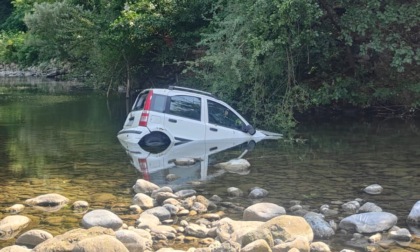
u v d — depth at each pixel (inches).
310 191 299.6
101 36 852.6
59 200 273.6
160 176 338.3
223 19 663.8
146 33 801.6
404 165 369.1
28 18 1346.0
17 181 324.5
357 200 278.1
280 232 213.0
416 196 288.2
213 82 609.9
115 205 271.6
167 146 454.6
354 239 222.5
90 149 438.3
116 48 893.8
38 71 1582.2
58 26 1274.6
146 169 360.5
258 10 543.5
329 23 597.6
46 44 1477.6
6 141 481.7
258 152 423.5
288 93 577.3
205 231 226.7
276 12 539.8
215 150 434.0
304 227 219.1
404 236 220.8
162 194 276.8
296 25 553.9
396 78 634.8
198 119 480.4
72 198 285.0
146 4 813.2
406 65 625.0
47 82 1301.7
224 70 584.4
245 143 469.7
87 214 241.8
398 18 557.6
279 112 570.3
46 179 329.7
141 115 469.7
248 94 610.9
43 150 434.0
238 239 210.7
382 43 562.9
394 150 426.6
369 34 595.5
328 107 688.4
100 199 282.5
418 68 627.8
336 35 608.4
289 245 199.6
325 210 258.8
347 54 633.0
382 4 584.4
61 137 505.4
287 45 562.9
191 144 462.9
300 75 636.1
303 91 583.5
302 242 202.1
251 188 307.0
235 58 543.2
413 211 243.8
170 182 321.1
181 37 808.9
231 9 601.0
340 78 630.5
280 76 606.9
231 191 291.9
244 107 604.1
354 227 232.4
